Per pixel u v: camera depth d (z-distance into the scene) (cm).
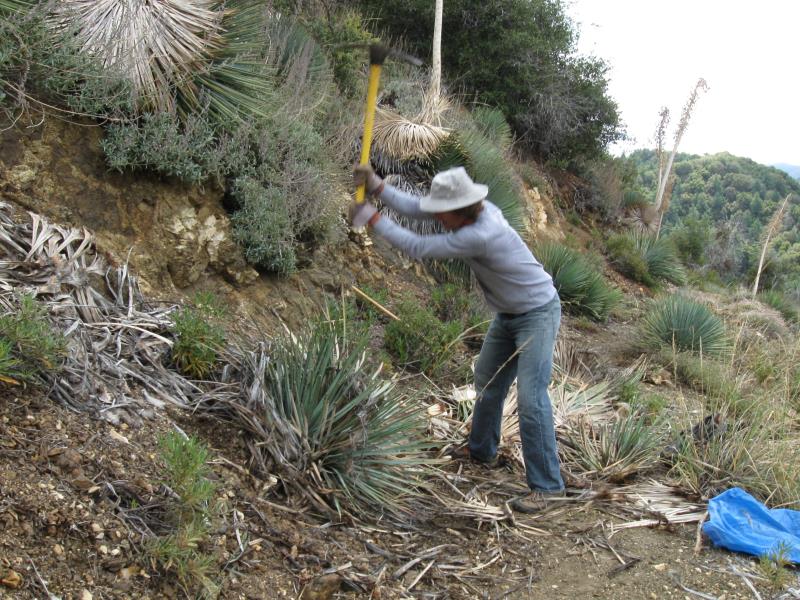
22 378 328
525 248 432
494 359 471
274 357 428
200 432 378
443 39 1555
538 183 1519
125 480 312
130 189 511
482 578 369
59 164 482
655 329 962
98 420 338
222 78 591
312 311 608
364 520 388
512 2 1566
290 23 900
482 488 462
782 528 447
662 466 544
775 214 1581
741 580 396
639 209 2022
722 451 525
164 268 511
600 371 755
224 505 335
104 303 421
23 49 472
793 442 555
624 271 1588
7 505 273
